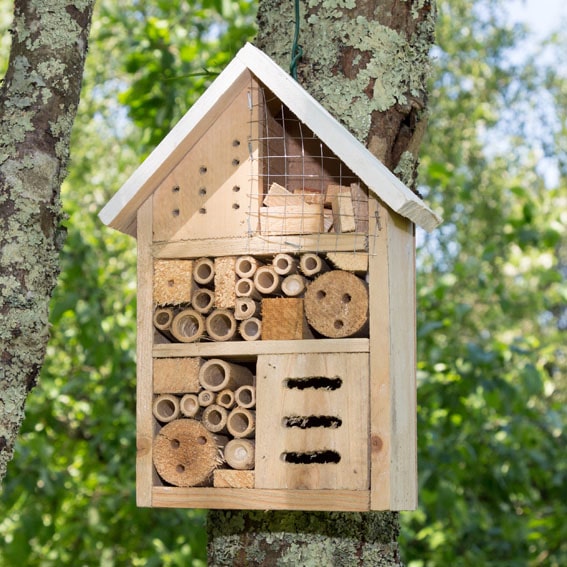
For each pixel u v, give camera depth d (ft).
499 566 19.40
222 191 8.42
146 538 18.84
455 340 19.70
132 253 23.20
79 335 17.94
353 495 7.75
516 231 19.53
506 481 19.54
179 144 8.32
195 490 8.14
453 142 27.89
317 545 8.48
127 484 18.40
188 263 8.47
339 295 8.04
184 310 8.45
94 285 18.84
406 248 8.42
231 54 15.40
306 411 7.98
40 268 7.46
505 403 17.56
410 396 8.36
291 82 8.09
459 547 21.24
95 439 18.74
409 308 8.45
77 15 7.86
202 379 8.30
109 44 25.62
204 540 17.66
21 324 7.31
